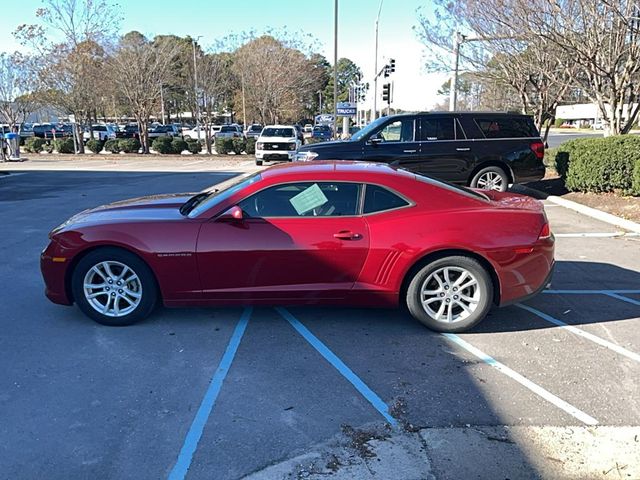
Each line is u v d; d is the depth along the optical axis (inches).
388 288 179.3
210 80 1437.0
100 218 190.5
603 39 438.3
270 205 180.7
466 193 188.2
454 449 118.7
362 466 113.0
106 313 185.5
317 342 174.6
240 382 147.9
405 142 413.7
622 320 193.5
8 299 214.8
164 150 1254.3
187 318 193.8
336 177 182.4
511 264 177.3
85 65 1151.0
